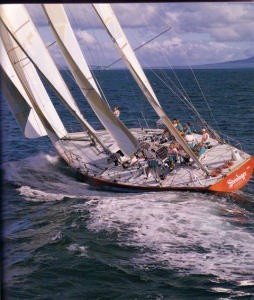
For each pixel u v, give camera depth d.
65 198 18.62
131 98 75.88
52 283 11.45
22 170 23.33
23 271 12.03
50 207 17.61
